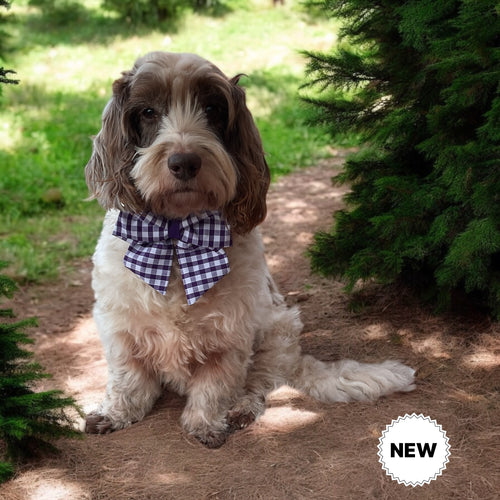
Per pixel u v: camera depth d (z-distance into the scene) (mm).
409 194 1123
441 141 1076
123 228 909
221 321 935
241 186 935
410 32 1095
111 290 929
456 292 1267
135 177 863
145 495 812
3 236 1909
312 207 2062
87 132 2775
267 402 1018
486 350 1110
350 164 1273
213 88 883
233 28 4727
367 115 1266
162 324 922
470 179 1013
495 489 795
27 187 2229
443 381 1039
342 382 1014
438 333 1180
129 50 4219
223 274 900
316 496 795
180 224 904
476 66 1020
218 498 800
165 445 924
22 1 5105
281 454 882
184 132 840
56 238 1921
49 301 1527
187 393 1037
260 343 1060
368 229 1209
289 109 3125
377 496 792
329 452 879
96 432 968
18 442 880
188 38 4477
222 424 960
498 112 961
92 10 5004
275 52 4152
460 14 1044
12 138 2648
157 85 859
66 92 3414
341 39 1327
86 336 1332
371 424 937
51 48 4211
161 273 897
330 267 1251
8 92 3252
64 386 1116
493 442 880
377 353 1147
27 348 1274
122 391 984
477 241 972
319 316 1312
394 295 1317
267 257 1687
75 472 862
